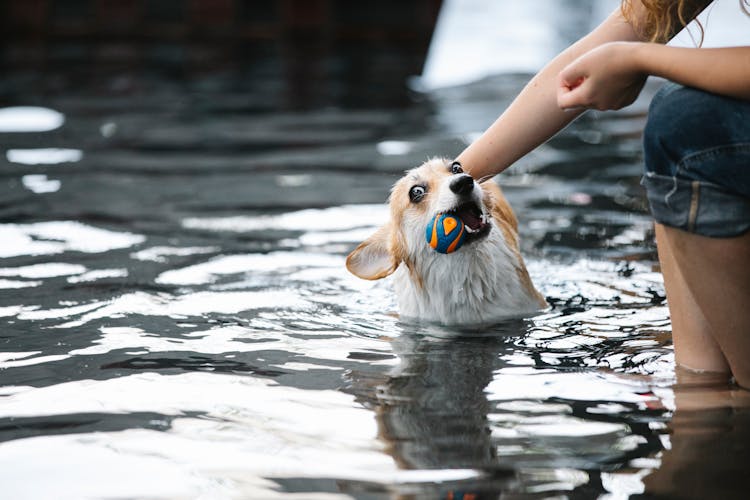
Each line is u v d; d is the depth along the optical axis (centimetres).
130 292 319
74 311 296
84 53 1009
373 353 258
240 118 707
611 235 392
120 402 214
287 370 239
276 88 852
